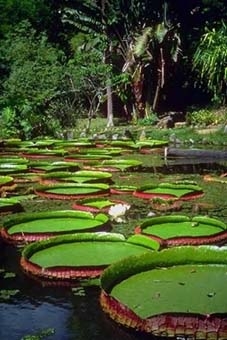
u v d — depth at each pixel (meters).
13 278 4.48
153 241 4.81
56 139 16.28
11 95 18.25
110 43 20.41
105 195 7.80
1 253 5.13
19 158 11.49
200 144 14.81
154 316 3.44
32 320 3.75
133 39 19.98
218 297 3.72
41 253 4.74
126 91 20.58
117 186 8.20
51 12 23.34
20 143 14.13
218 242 5.27
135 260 4.18
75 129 18.39
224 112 17.62
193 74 20.89
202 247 4.33
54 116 18.67
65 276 4.38
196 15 20.91
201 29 20.36
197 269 4.21
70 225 5.69
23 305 3.99
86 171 9.47
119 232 5.75
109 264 4.45
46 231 5.43
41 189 7.96
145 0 19.80
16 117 16.75
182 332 3.40
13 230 5.55
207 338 3.37
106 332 3.55
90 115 19.05
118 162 10.70
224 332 3.36
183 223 5.70
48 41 23.50
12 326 3.67
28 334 3.55
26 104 17.28
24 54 19.66
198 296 3.74
